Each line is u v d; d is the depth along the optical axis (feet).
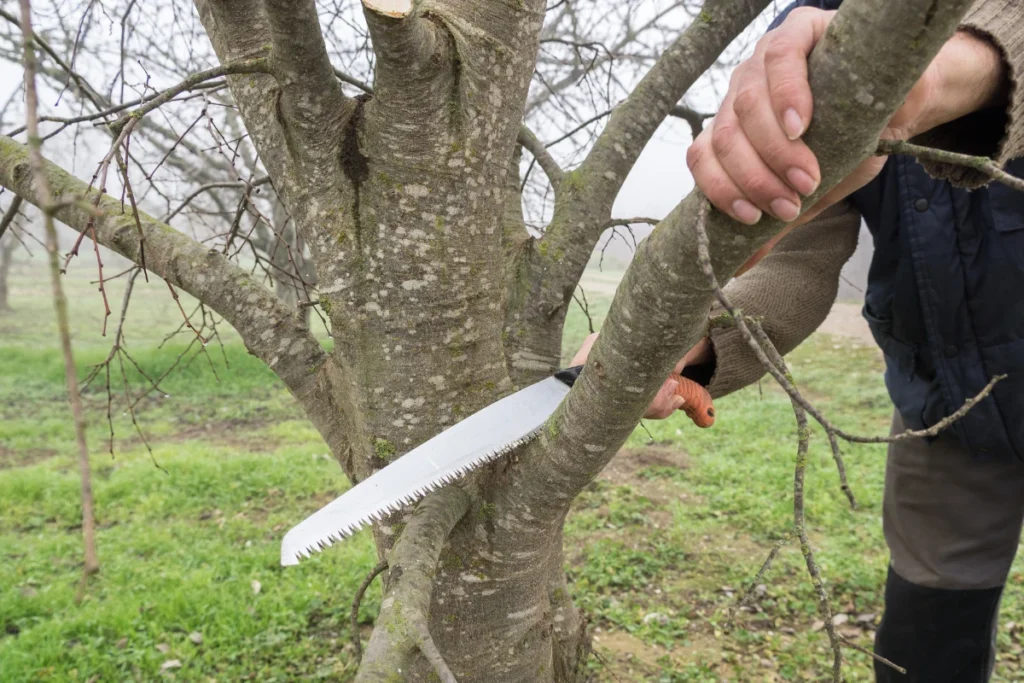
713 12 5.84
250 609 14.37
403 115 4.19
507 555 4.86
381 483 4.44
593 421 3.83
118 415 32.19
